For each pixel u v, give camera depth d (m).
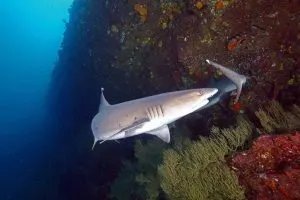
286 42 1.67
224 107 1.83
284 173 1.02
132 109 0.98
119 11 2.54
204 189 1.26
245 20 1.72
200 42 1.82
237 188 1.13
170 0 2.06
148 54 2.32
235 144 1.34
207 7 1.78
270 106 1.53
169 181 1.44
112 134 1.01
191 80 1.93
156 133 1.01
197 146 1.43
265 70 1.72
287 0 1.62
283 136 1.10
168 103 0.92
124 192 2.47
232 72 1.07
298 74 1.65
